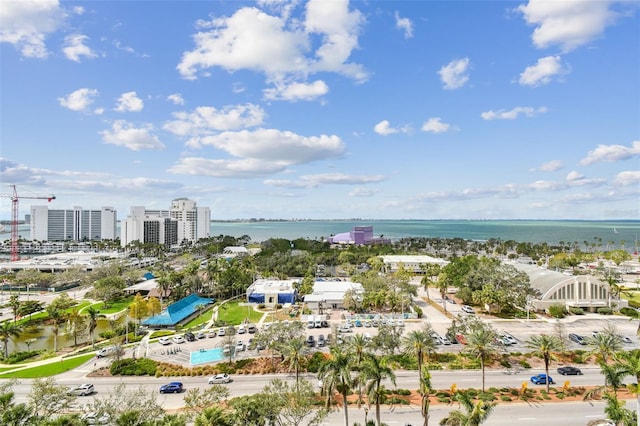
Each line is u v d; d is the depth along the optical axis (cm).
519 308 13400
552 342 6944
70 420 4478
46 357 9506
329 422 5809
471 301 14438
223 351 8775
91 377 7912
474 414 4572
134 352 9125
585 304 13100
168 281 15675
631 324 11588
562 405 6331
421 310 12875
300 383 6412
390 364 8075
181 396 6912
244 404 4806
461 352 8931
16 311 13012
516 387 7094
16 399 6825
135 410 4731
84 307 15000
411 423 5772
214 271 17838
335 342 8962
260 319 12975
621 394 6800
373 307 13862
